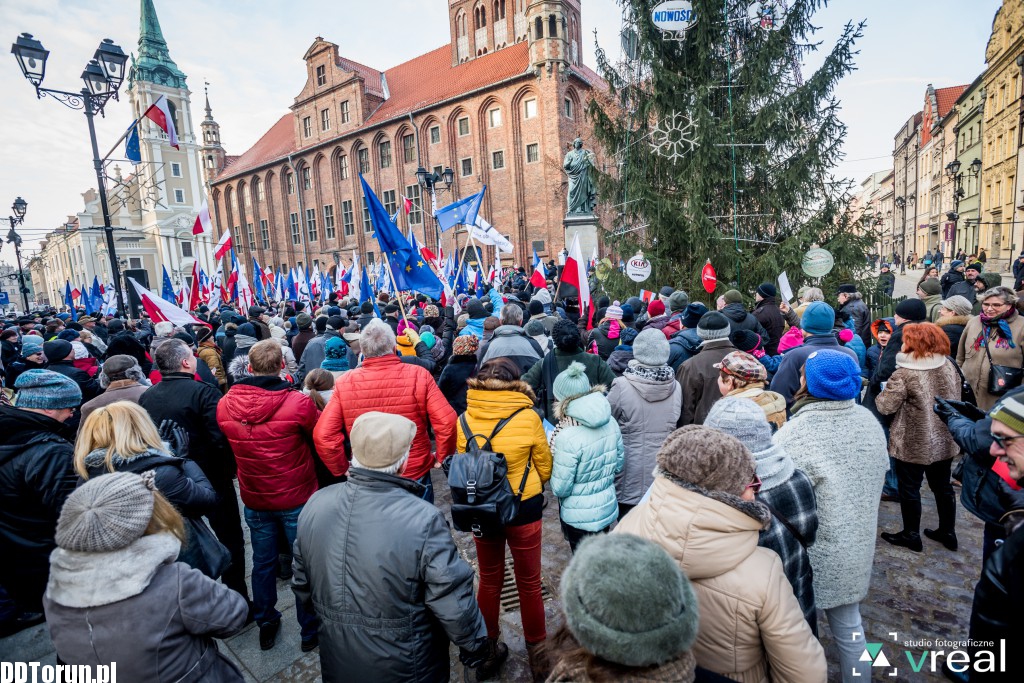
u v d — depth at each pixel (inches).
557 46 1186.6
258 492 126.3
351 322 269.7
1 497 108.7
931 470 154.6
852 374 88.5
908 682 112.2
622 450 123.8
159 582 65.6
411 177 1493.6
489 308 351.6
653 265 466.0
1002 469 86.7
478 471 103.4
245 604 73.0
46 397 113.2
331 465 124.8
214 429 134.8
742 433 77.3
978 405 189.2
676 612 45.9
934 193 1941.4
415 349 227.1
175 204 2341.3
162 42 2298.2
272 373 128.3
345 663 77.8
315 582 80.2
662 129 459.2
